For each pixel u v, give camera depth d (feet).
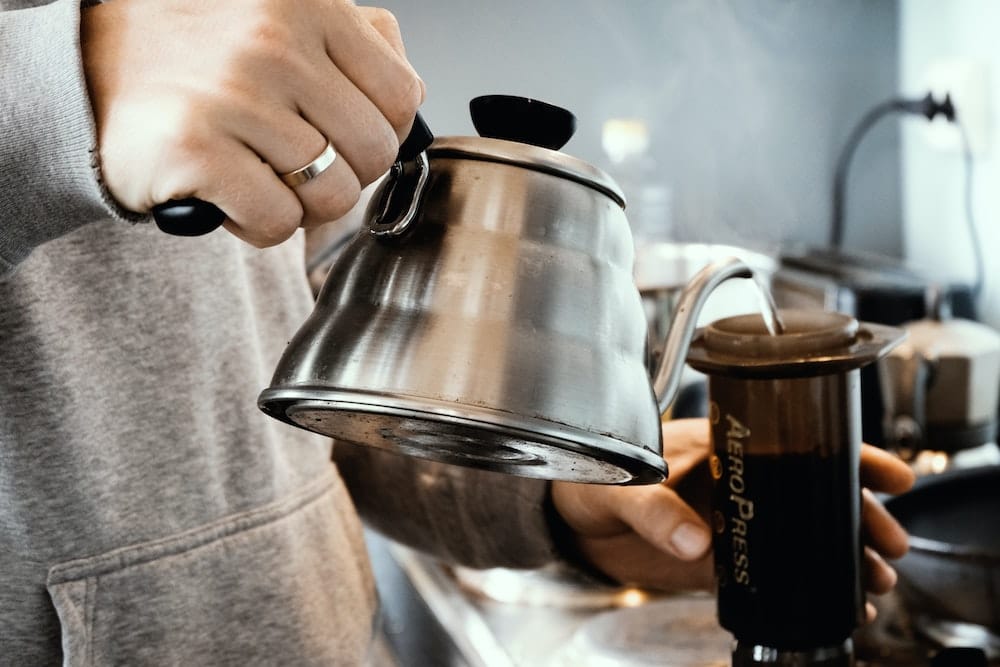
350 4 1.33
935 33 5.27
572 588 2.73
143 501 2.06
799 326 1.77
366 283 1.37
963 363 3.84
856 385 1.74
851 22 5.71
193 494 2.12
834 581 1.72
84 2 1.38
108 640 2.02
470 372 1.26
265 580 2.20
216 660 2.15
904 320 4.31
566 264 1.36
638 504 2.03
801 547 1.70
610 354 1.36
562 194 1.38
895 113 5.68
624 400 1.34
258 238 1.32
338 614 2.37
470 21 5.62
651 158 5.89
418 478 2.59
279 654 2.22
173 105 1.25
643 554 2.44
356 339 1.32
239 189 1.25
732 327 1.79
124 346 2.04
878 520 2.04
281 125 1.26
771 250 5.41
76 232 1.98
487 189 1.36
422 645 2.89
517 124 1.42
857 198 5.86
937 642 2.20
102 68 1.32
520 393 1.26
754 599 1.73
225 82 1.25
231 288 2.22
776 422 1.68
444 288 1.32
